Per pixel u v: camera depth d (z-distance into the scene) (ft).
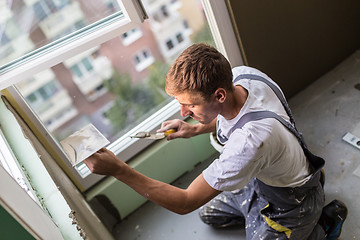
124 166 3.90
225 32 6.00
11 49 5.11
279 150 3.82
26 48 5.16
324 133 6.89
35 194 3.94
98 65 6.58
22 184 3.90
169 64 6.82
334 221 5.31
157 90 6.96
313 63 7.52
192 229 6.35
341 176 6.24
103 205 6.35
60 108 6.57
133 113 6.72
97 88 6.75
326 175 6.33
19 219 2.90
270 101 4.04
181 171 6.98
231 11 5.77
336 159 6.48
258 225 5.21
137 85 6.97
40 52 4.68
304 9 6.58
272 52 6.75
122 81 6.87
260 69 6.88
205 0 5.59
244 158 3.68
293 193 4.42
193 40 6.61
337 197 6.01
